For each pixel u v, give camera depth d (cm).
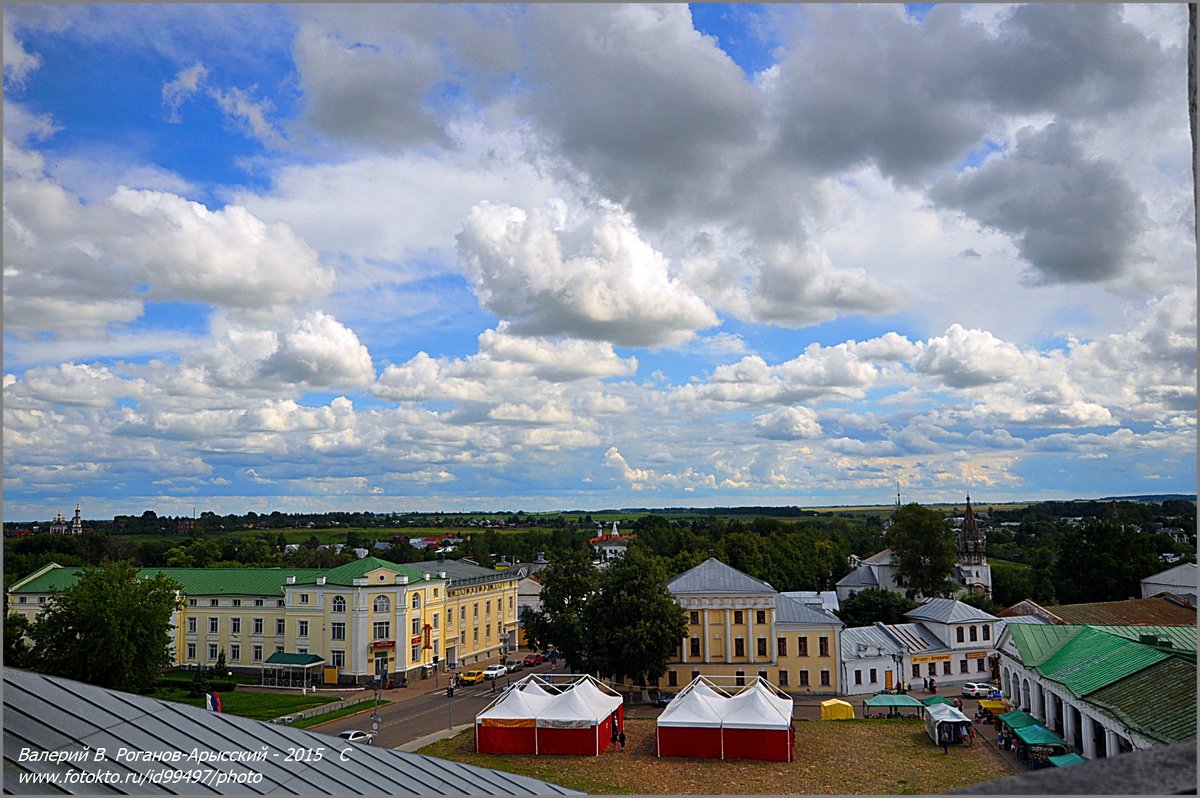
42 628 7075
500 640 10894
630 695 7344
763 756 5094
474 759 5244
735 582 7550
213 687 8250
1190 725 3328
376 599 8731
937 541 10662
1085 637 5409
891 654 7669
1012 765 4819
